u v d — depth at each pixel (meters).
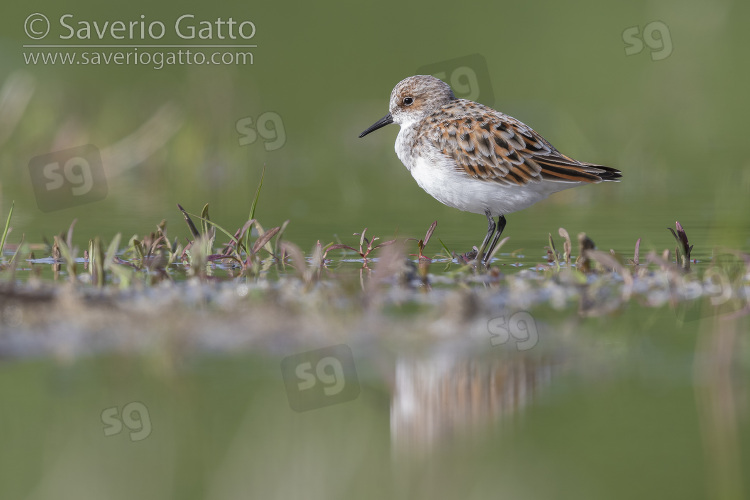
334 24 35.59
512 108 32.44
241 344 10.49
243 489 8.52
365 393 9.55
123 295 12.21
